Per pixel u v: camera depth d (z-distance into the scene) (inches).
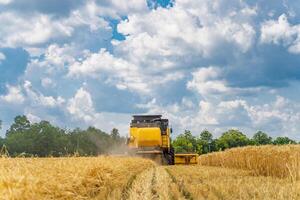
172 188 546.0
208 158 1771.7
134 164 812.6
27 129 3346.5
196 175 845.2
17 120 3363.7
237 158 1204.5
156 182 624.1
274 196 416.5
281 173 832.9
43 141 3294.8
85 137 3754.9
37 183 306.2
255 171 958.4
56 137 3380.9
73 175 398.6
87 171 450.9
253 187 516.1
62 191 344.2
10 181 271.0
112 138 4544.8
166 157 1581.0
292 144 932.6
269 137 6146.7
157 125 1553.9
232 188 515.5
